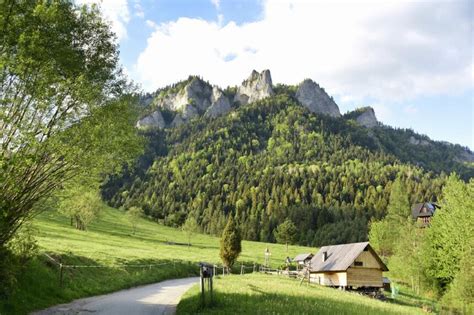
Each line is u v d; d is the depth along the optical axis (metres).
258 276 58.91
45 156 23.98
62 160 24.59
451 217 61.22
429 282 70.12
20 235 25.70
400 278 92.25
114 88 25.05
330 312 26.84
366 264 67.88
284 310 24.67
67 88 22.62
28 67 20.77
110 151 25.41
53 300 25.75
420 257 71.75
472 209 57.94
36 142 20.86
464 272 49.66
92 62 23.75
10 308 20.91
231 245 68.00
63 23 21.69
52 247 44.97
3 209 21.84
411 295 73.94
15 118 22.12
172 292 35.81
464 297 48.66
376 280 67.75
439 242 67.00
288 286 44.00
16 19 20.06
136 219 132.38
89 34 23.80
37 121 22.69
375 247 119.75
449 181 67.00
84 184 28.64
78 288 30.94
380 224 121.06
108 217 154.12
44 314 21.44
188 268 65.44
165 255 71.31
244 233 197.12
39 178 24.58
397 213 137.38
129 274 44.75
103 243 77.06
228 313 21.97
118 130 25.17
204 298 24.34
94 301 27.88
